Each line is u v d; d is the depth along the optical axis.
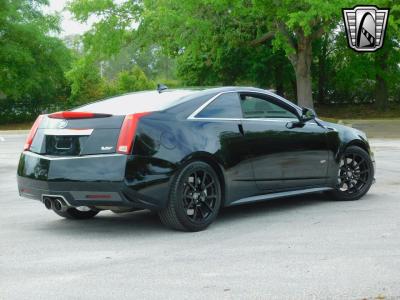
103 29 27.88
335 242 5.66
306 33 22.09
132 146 5.94
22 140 24.69
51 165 6.16
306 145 7.43
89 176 5.96
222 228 6.45
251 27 29.80
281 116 7.33
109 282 4.58
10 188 10.22
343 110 39.81
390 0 22.88
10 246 5.84
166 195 6.10
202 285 4.44
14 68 36.81
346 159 8.02
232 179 6.66
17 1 38.09
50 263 5.17
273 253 5.31
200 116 6.53
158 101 6.53
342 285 4.34
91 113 6.12
